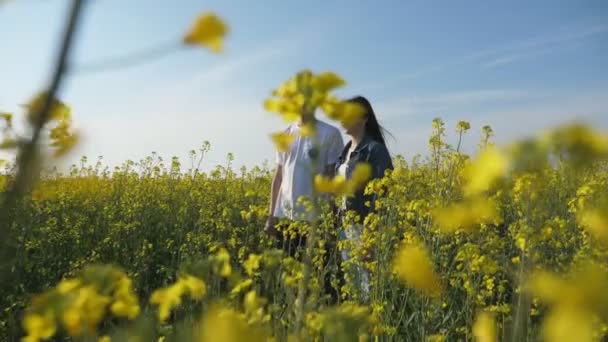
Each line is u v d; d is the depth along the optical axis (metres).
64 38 0.65
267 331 1.61
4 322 3.54
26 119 0.67
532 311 2.40
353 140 4.45
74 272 4.89
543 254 3.02
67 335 2.60
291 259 2.54
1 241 0.71
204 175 10.45
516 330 1.25
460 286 3.34
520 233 2.43
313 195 1.54
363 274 4.00
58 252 5.58
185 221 6.74
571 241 3.64
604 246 2.60
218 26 0.85
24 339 1.20
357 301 3.39
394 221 4.28
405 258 1.20
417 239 3.52
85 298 1.21
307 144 4.29
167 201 8.24
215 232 6.23
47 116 0.67
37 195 1.65
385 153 4.23
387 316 3.17
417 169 6.80
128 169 10.48
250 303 1.61
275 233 4.71
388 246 3.71
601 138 0.96
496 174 1.02
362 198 4.27
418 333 3.25
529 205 1.76
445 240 4.09
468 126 4.80
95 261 5.29
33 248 5.08
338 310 1.55
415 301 3.36
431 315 3.12
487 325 1.20
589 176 5.20
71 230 5.96
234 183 10.06
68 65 0.65
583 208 3.11
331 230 4.50
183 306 2.69
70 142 1.46
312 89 1.44
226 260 1.71
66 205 7.25
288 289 2.34
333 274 3.71
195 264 1.69
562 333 0.73
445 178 5.02
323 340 2.10
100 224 6.63
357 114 1.47
